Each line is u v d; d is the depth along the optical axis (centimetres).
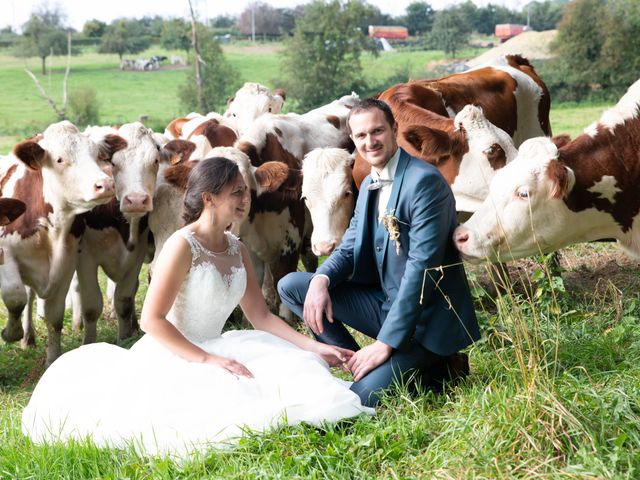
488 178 627
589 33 5697
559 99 5731
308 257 859
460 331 466
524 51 6481
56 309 711
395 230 457
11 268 696
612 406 390
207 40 5903
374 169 475
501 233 520
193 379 424
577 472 341
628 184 548
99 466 401
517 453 362
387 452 381
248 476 370
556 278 618
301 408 416
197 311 445
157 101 6406
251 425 410
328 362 467
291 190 699
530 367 416
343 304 494
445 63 8906
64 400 441
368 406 448
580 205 544
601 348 505
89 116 5434
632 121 552
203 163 438
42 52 9806
